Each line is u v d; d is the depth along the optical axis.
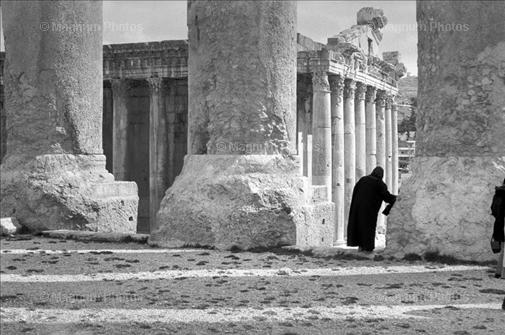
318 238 15.42
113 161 37.72
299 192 14.70
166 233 14.53
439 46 12.68
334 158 36.84
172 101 37.81
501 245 10.24
